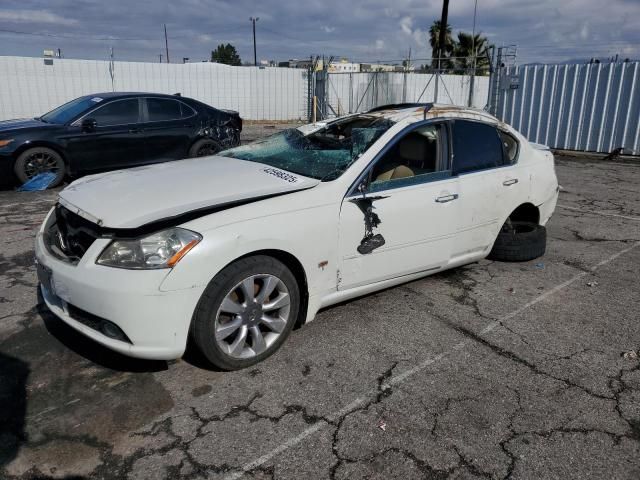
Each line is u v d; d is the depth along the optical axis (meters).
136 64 18.22
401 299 4.14
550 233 6.12
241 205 2.98
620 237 5.98
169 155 8.92
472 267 4.91
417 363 3.22
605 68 13.09
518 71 14.80
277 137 4.49
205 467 2.34
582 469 2.38
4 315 3.74
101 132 8.19
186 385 2.94
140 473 2.30
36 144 7.74
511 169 4.55
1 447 2.44
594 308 4.06
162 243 2.71
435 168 3.94
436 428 2.63
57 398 2.81
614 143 13.20
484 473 2.34
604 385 3.04
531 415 2.75
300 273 3.25
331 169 3.52
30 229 5.93
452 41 35.19
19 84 16.33
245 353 3.06
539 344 3.50
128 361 3.18
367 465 2.37
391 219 3.56
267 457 2.41
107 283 2.66
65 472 2.30
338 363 3.20
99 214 2.85
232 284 2.87
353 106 21.23
